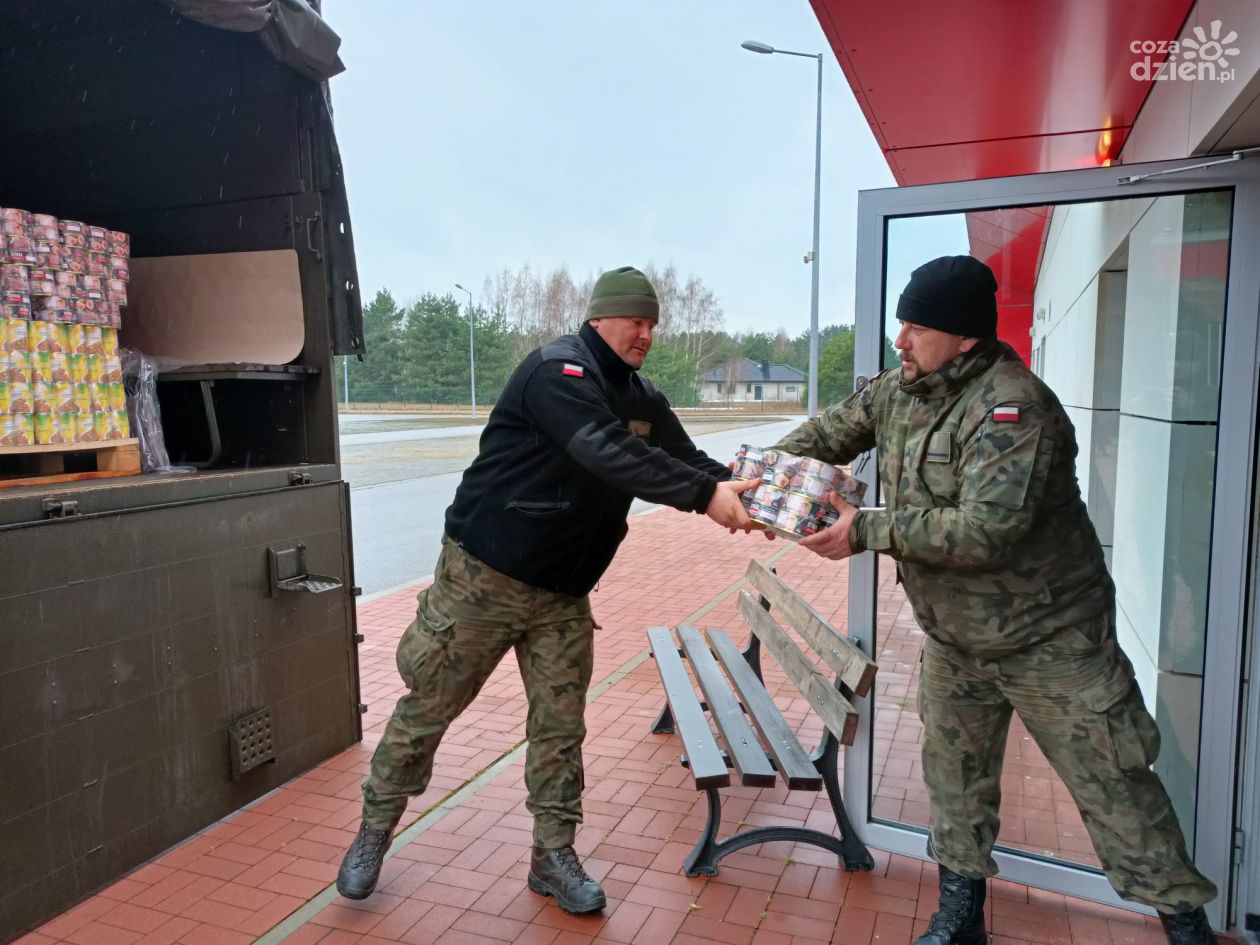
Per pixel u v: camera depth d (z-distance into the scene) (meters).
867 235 2.88
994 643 2.29
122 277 3.59
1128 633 3.55
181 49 3.98
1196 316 2.66
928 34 2.75
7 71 4.29
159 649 3.09
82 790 2.83
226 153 3.98
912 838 2.99
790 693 4.82
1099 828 2.31
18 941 2.62
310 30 3.48
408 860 3.07
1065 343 5.20
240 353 4.05
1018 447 2.13
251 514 3.46
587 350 2.70
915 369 2.34
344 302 3.91
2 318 3.16
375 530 10.99
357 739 4.07
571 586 2.75
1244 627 2.51
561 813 2.81
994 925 2.67
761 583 3.94
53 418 3.31
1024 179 2.67
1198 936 2.28
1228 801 2.55
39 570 2.69
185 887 2.90
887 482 2.46
